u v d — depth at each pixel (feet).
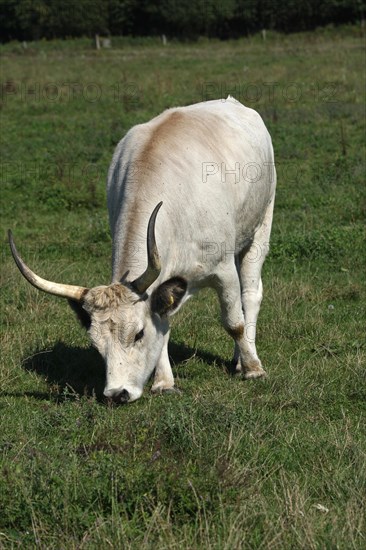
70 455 51.03
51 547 43.32
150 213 60.29
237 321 69.72
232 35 467.93
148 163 62.75
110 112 203.72
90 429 57.00
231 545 41.91
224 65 289.74
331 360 72.43
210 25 468.75
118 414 59.77
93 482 47.78
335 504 47.32
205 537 43.32
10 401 65.82
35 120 197.06
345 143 156.87
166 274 61.62
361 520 44.47
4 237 116.16
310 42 383.24
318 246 102.83
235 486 47.75
